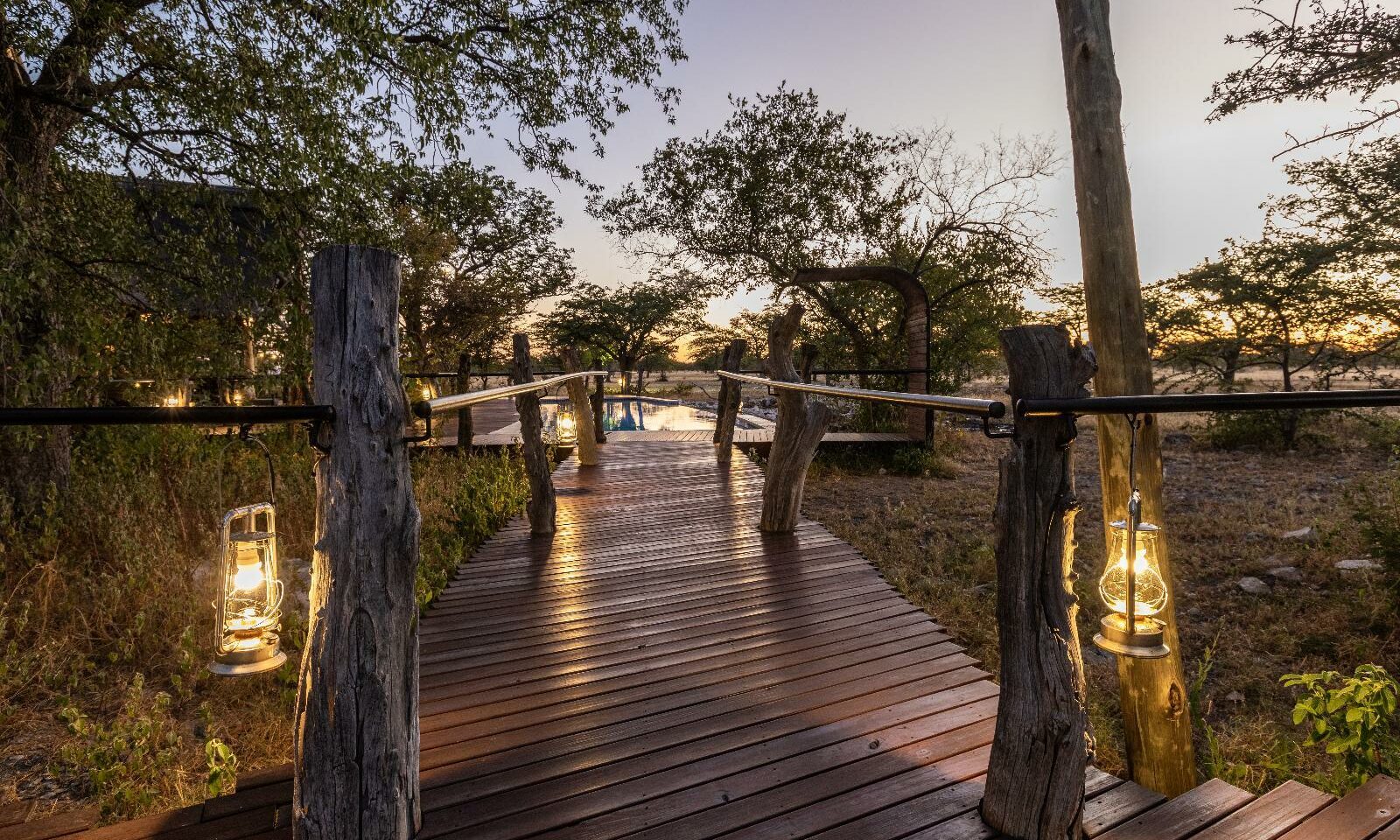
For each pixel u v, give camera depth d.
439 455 8.84
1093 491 8.85
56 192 5.55
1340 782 2.62
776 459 5.39
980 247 13.37
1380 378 9.85
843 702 2.70
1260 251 10.11
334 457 1.59
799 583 4.24
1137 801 2.00
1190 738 2.87
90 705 3.26
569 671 3.01
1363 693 2.56
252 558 1.69
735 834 1.90
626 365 37.22
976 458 11.48
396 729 1.64
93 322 5.27
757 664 3.06
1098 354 3.36
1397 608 4.42
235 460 6.69
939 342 14.01
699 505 6.52
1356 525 6.06
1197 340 11.53
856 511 7.47
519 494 6.57
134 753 2.72
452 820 1.96
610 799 2.07
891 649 3.22
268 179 5.34
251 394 7.59
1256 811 1.93
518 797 2.08
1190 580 5.47
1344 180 8.24
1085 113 3.43
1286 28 6.06
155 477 5.67
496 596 4.03
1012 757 1.81
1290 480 8.74
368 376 1.61
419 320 18.70
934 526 6.81
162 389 6.08
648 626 3.55
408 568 1.68
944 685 2.84
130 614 3.97
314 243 5.75
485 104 8.73
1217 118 6.68
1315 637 4.34
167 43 4.95
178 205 5.64
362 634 1.58
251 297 5.60
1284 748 3.10
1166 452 11.45
